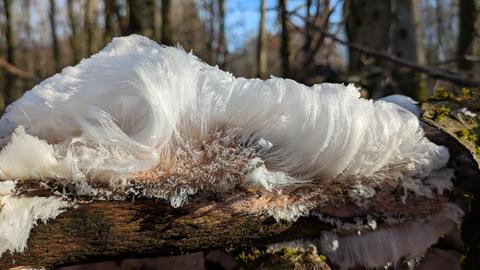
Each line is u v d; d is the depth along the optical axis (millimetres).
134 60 134
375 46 535
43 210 124
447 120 184
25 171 123
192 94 138
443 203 151
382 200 146
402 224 151
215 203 135
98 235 131
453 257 197
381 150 139
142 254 139
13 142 123
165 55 137
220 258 230
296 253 144
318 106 138
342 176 142
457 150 159
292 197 141
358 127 136
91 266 220
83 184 126
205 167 135
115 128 129
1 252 121
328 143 136
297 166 139
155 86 130
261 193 138
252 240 143
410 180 147
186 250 141
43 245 126
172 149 136
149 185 131
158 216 133
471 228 153
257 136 141
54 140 135
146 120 132
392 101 194
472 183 151
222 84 143
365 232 148
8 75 1154
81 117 131
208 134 140
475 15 758
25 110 136
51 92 135
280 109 140
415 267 176
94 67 137
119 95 131
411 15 658
